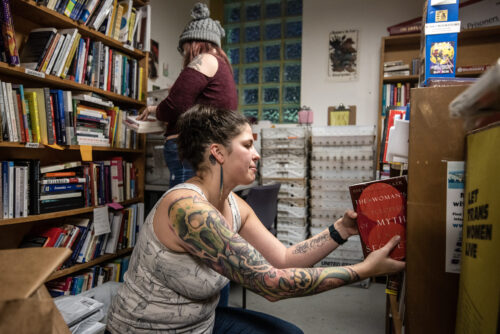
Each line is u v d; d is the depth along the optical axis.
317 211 2.76
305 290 0.63
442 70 0.86
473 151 0.50
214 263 0.66
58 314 0.48
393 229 0.66
